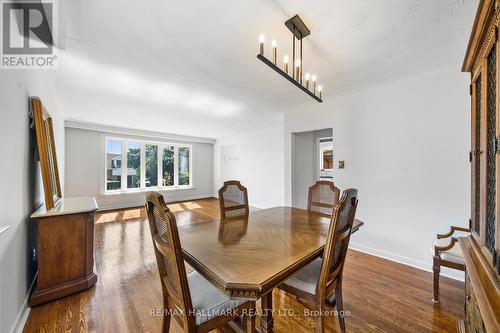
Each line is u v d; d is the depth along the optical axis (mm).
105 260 2631
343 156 3145
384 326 1574
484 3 848
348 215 1374
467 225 2176
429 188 2408
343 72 2393
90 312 1696
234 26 1625
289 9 1441
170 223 927
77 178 5094
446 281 2168
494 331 593
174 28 1651
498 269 780
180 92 3076
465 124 2189
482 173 1024
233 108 3857
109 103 3564
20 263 1587
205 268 1043
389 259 2682
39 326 1539
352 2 1383
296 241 1422
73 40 1805
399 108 2621
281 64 2225
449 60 2135
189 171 7320
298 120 3803
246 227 1751
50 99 2605
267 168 5742
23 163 1682
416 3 1397
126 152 5891
